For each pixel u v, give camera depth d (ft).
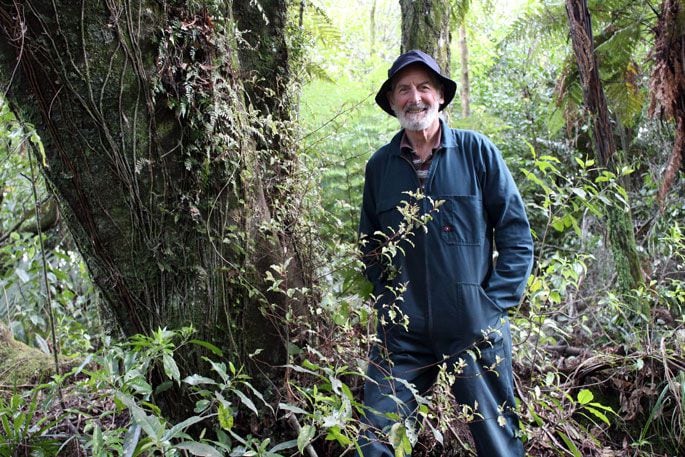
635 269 10.43
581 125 16.67
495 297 7.34
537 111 21.02
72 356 10.60
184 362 7.45
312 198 8.59
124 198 7.13
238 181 7.53
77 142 6.95
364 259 8.10
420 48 10.16
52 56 6.65
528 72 21.72
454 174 7.47
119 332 7.93
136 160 7.00
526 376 9.37
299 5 9.67
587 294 12.53
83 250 7.52
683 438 8.61
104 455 5.76
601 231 13.94
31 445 7.20
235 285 7.55
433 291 7.32
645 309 10.05
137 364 6.49
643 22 12.18
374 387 7.39
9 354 11.54
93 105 6.81
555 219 9.07
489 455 7.19
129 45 6.79
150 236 7.27
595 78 10.53
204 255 7.39
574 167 17.98
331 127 11.19
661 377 9.24
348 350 7.73
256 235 7.72
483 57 26.13
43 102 6.82
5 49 6.70
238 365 7.57
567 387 9.47
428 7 10.15
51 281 12.67
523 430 7.58
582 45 10.49
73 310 12.98
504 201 7.46
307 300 8.07
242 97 7.82
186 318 7.41
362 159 12.39
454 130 7.78
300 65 9.07
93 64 6.72
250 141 7.89
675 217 13.91
